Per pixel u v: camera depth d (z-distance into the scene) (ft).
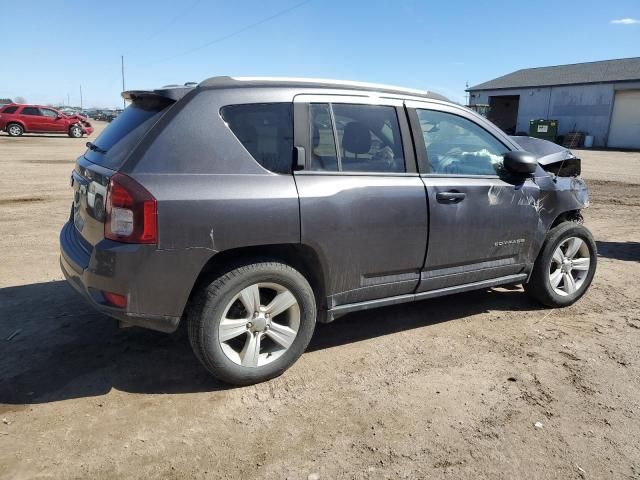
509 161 13.87
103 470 8.39
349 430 9.63
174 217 9.66
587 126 137.59
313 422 9.85
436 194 12.77
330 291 11.75
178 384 11.04
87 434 9.27
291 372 11.73
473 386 11.30
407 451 9.10
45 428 9.39
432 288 13.39
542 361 12.51
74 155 63.62
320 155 11.44
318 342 13.34
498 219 13.94
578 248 16.08
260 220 10.38
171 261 9.77
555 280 15.80
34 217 27.30
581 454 9.14
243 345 11.07
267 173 10.69
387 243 12.14
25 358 11.94
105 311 9.87
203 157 10.17
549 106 147.95
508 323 14.84
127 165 9.82
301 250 11.31
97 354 12.21
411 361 12.39
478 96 171.94
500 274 14.65
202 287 10.32
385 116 12.51
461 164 13.69
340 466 8.66
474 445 9.30
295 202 10.73
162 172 9.83
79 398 10.40
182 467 8.53
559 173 16.40
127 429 9.46
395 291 12.78
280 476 8.40
